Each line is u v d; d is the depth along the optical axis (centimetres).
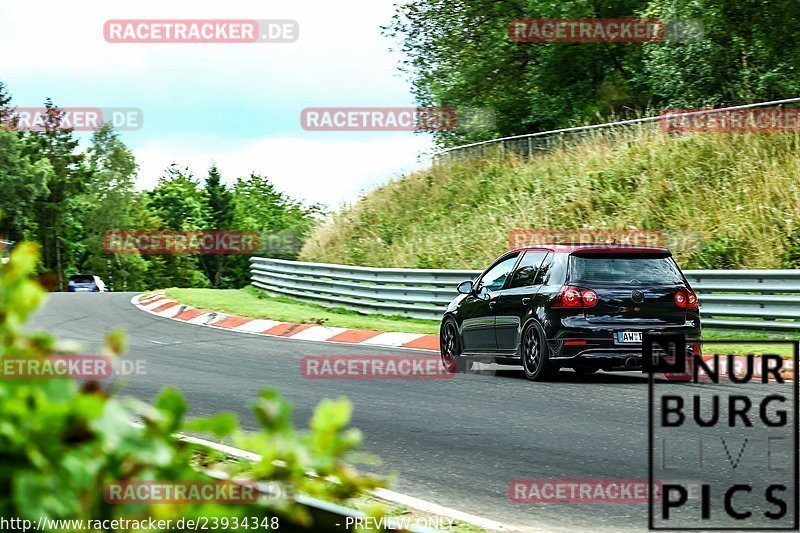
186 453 409
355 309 4869
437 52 7706
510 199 5809
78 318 5003
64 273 19250
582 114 6969
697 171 4891
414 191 6812
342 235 6825
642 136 5475
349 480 418
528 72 7525
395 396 2370
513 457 1652
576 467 1563
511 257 2880
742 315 3262
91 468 353
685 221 4625
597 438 1798
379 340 3850
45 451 349
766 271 3189
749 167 4641
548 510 1302
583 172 5550
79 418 353
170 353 3362
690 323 2597
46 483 342
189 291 6462
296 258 6906
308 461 400
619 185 5238
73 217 19275
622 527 1210
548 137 6084
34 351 367
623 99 6938
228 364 3041
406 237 6278
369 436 1850
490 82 7638
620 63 7206
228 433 397
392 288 4588
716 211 4591
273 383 2608
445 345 3066
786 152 4656
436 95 7625
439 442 1792
